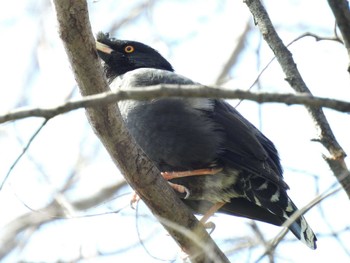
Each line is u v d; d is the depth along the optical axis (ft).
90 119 31.12
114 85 42.80
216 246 33.27
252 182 37.78
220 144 37.65
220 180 38.29
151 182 32.71
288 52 32.07
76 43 29.37
